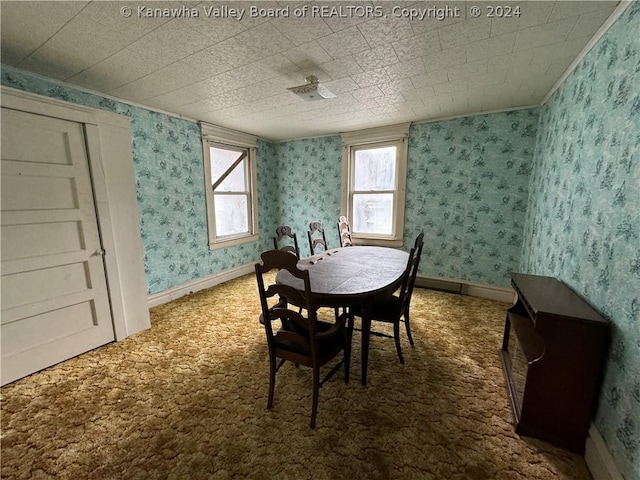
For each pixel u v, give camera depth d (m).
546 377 1.36
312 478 1.22
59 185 2.00
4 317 1.81
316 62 1.97
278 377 1.92
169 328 2.64
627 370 1.12
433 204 3.57
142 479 1.22
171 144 3.22
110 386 1.83
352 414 1.58
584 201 1.64
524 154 3.01
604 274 1.34
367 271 2.14
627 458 1.07
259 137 4.46
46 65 2.02
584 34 1.61
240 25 1.55
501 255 3.26
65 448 1.37
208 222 3.76
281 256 1.38
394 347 2.29
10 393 1.75
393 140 3.71
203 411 1.61
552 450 1.35
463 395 1.73
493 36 1.66
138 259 2.54
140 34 1.62
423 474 1.24
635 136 1.18
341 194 4.22
